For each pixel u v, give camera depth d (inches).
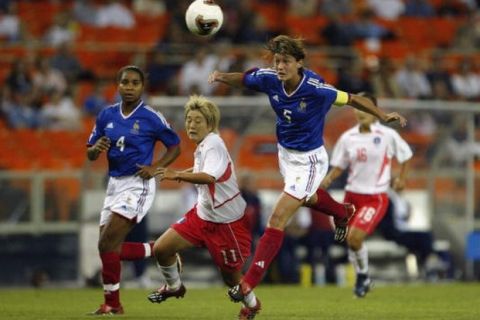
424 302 1985.7
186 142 2871.6
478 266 3051.2
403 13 4323.3
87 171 2898.6
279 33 3939.5
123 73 1626.5
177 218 2891.2
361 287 2133.4
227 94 3420.3
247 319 1492.4
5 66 3659.0
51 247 2893.7
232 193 1503.4
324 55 3821.4
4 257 2891.2
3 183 2893.7
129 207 1611.7
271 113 2913.4
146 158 1632.6
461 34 4274.1
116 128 1625.2
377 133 2166.6
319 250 2878.9
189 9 1621.6
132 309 1796.3
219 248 1521.9
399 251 3011.8
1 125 3378.4
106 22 3983.8
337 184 2908.5
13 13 3882.9
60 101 3462.1
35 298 2146.9
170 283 1587.1
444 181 3041.3
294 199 1526.8
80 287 2832.2
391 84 3580.2
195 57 3531.0
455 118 3036.4
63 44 3624.5
